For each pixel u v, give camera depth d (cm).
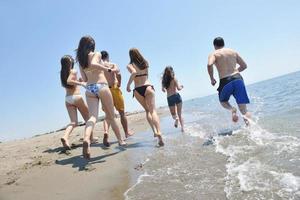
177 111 905
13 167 615
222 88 686
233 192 331
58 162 607
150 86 697
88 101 629
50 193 438
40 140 1106
